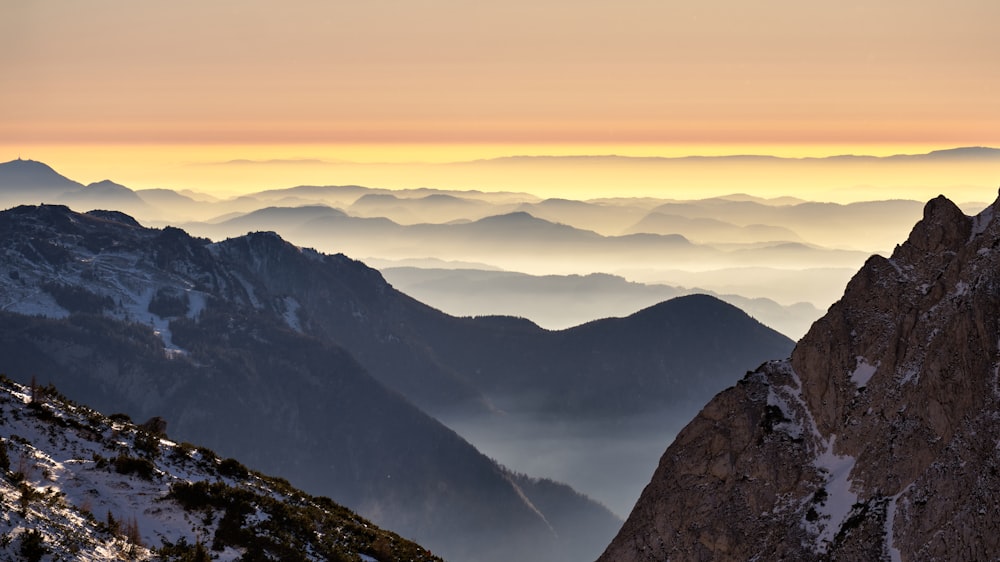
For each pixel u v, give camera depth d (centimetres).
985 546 5247
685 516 6600
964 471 5534
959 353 5891
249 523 5881
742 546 6262
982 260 6328
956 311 6122
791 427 6644
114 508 5519
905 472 5862
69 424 6400
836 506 6072
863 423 6319
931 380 5947
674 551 6544
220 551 5503
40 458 5794
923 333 6334
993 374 5738
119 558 4862
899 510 5712
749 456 6581
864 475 6056
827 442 6469
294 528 6141
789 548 5997
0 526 4638
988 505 5322
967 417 5706
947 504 5512
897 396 6225
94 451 6206
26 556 4491
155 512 5653
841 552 5775
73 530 4931
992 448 5488
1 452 5506
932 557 5422
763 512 6331
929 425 5888
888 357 6425
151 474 6062
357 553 6300
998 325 5831
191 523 5678
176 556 5150
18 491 5178
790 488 6350
